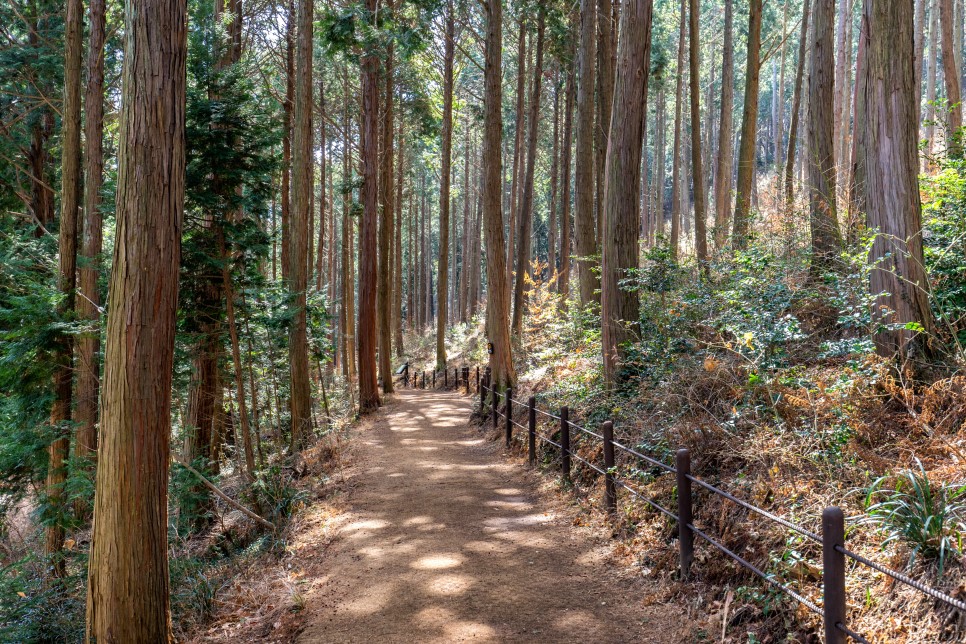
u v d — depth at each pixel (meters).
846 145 21.02
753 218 11.37
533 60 33.12
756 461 5.66
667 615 4.82
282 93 22.45
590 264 15.13
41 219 19.16
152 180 4.94
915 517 3.79
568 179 25.09
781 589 3.96
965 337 5.82
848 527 4.31
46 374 11.45
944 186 7.32
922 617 3.47
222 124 11.20
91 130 12.64
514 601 5.25
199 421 13.17
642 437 7.38
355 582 5.96
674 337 9.16
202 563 8.48
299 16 15.70
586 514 7.26
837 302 6.75
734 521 5.23
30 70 17.23
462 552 6.50
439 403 21.02
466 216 43.50
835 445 5.29
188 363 12.60
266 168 11.78
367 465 11.40
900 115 5.62
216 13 16.05
